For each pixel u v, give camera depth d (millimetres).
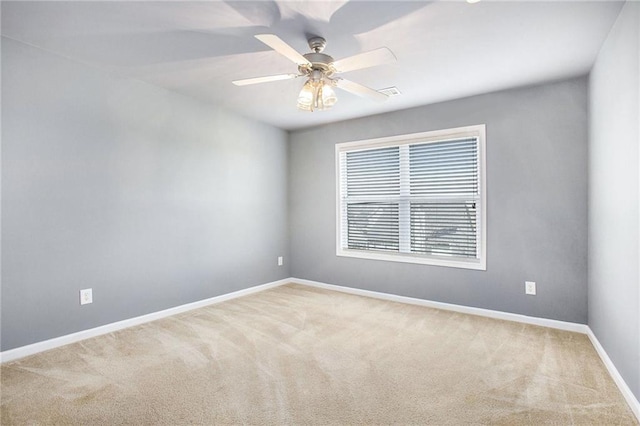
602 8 1945
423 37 2271
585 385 2051
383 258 4047
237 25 2150
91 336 2801
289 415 1778
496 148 3314
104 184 2881
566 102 2990
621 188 2020
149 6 1941
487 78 2961
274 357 2455
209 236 3779
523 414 1770
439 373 2213
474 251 3488
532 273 3152
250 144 4281
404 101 3588
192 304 3600
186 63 2727
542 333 2908
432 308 3650
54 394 1964
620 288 2041
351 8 1949
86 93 2758
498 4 1901
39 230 2508
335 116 4168
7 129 2348
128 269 3055
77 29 2207
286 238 4867
